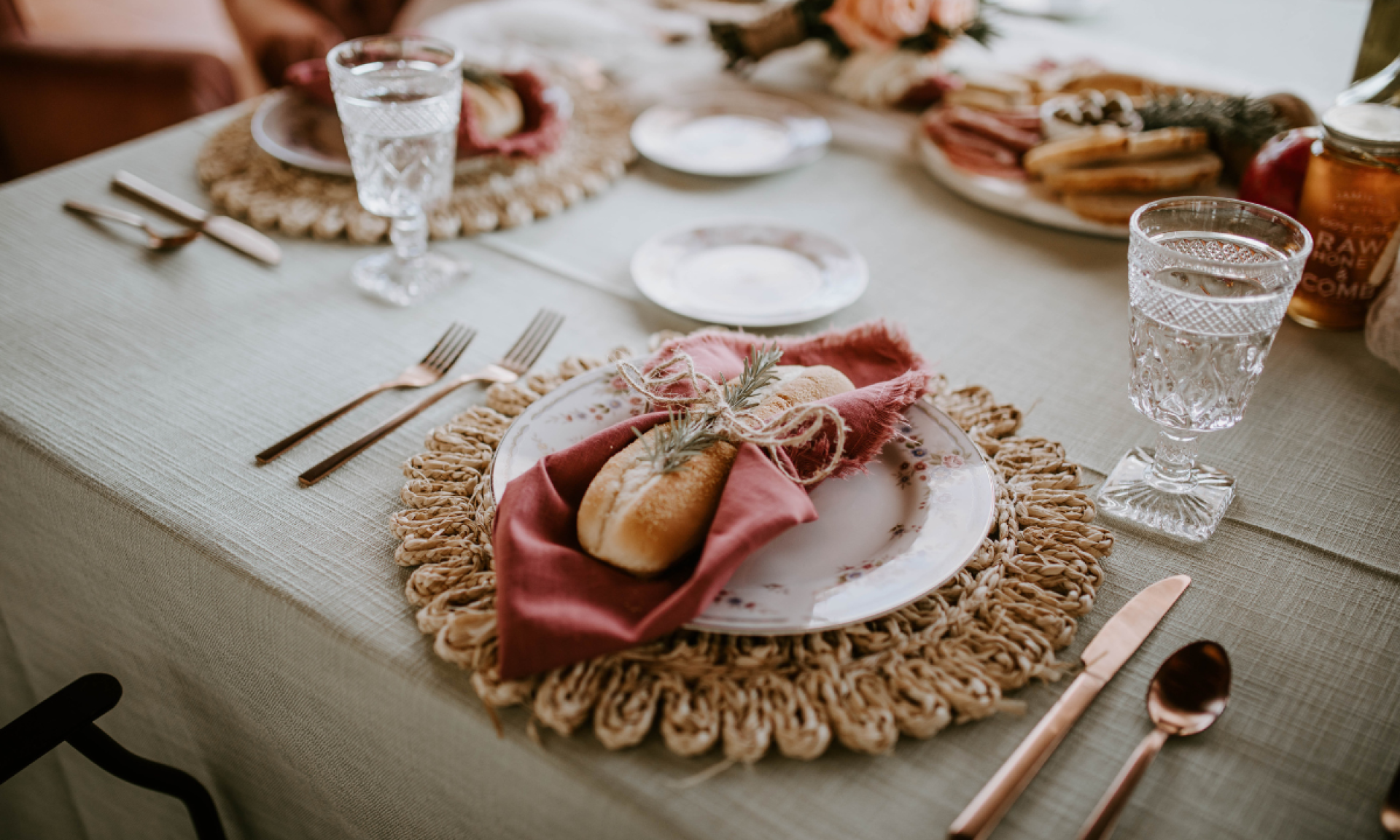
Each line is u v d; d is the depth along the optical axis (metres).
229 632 0.63
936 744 0.51
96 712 0.65
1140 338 0.63
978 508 0.60
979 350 0.85
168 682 0.73
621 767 0.49
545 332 0.85
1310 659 0.56
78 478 0.68
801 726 0.49
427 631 0.55
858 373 0.71
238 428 0.73
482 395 0.77
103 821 0.94
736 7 1.60
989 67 1.36
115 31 2.12
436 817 0.59
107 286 0.90
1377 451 0.73
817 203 1.09
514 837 0.55
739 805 0.47
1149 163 1.01
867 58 1.32
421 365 0.80
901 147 1.22
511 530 0.54
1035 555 0.61
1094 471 0.70
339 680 0.58
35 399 0.75
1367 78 1.04
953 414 0.73
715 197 1.10
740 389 0.61
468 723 0.52
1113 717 0.52
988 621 0.56
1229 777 0.50
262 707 0.65
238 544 0.62
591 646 0.50
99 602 0.74
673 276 0.92
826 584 0.55
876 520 0.61
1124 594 0.60
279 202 1.02
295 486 0.67
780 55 1.47
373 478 0.68
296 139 1.10
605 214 1.06
